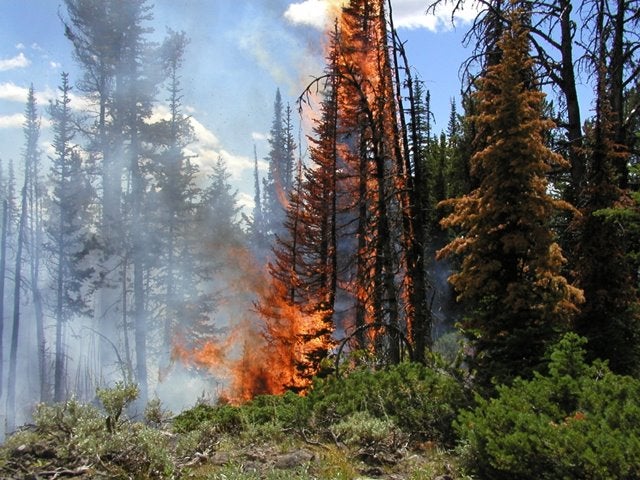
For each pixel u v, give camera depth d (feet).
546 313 28.63
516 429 17.40
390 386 26.05
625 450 14.96
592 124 41.45
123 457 16.49
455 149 89.10
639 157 61.31
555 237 30.78
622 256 37.60
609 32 61.41
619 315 36.52
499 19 56.70
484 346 29.96
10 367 131.13
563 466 15.76
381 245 51.75
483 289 30.27
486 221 30.99
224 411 26.53
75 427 17.20
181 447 19.33
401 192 50.60
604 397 19.08
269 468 18.39
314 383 31.48
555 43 62.18
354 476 18.35
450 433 23.16
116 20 124.26
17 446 17.07
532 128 30.76
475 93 33.32
